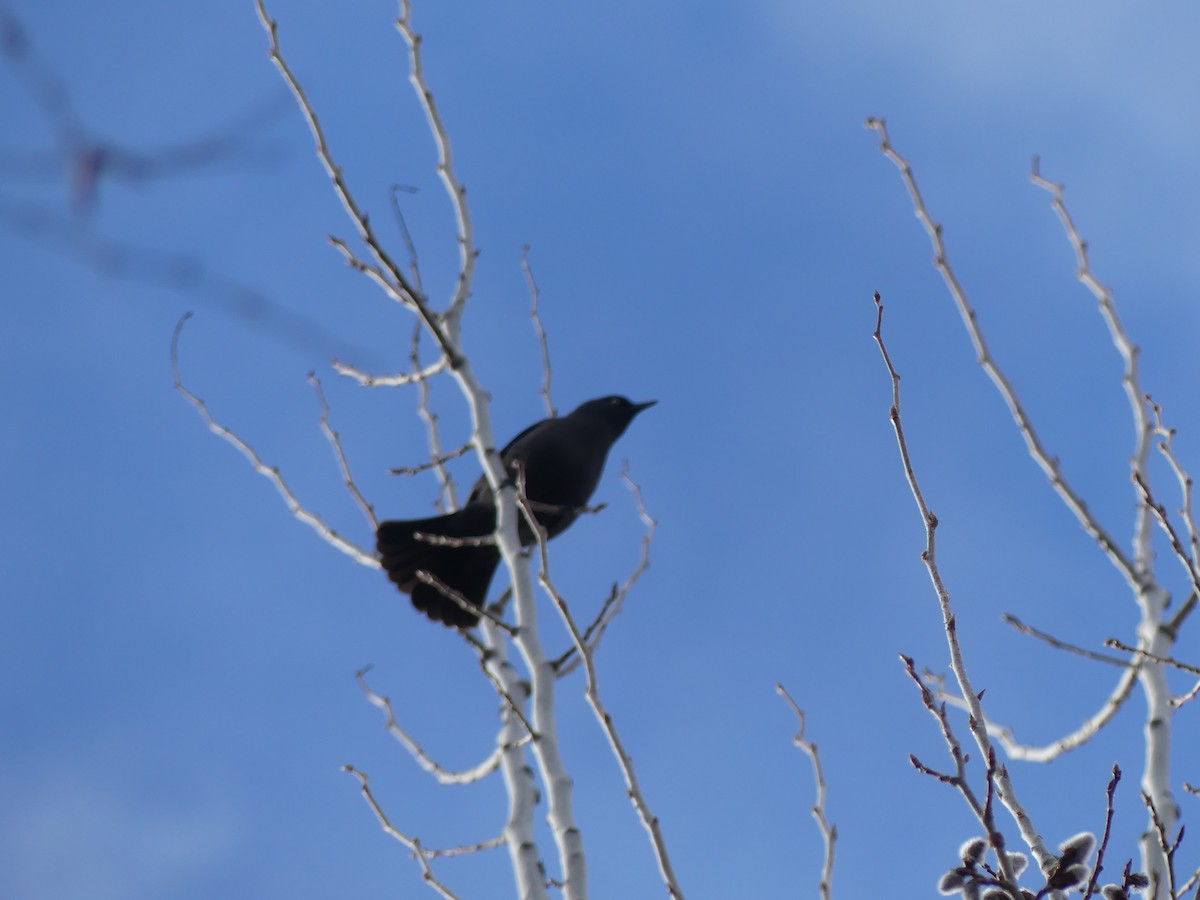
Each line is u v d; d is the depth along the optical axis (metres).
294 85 11.81
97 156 3.43
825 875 8.97
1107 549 11.78
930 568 8.34
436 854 10.41
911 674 7.88
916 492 8.52
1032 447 12.13
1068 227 12.97
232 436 13.84
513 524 11.30
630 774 8.93
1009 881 7.19
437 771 11.38
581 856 9.62
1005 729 11.84
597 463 15.41
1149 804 8.10
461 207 12.59
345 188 11.77
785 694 10.16
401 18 12.69
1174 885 7.62
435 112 12.62
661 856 8.66
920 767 7.55
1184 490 10.56
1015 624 10.21
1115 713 11.19
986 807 7.40
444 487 14.23
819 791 9.44
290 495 13.88
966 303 12.55
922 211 12.71
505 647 11.72
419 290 12.02
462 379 12.09
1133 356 12.34
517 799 10.48
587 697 9.18
